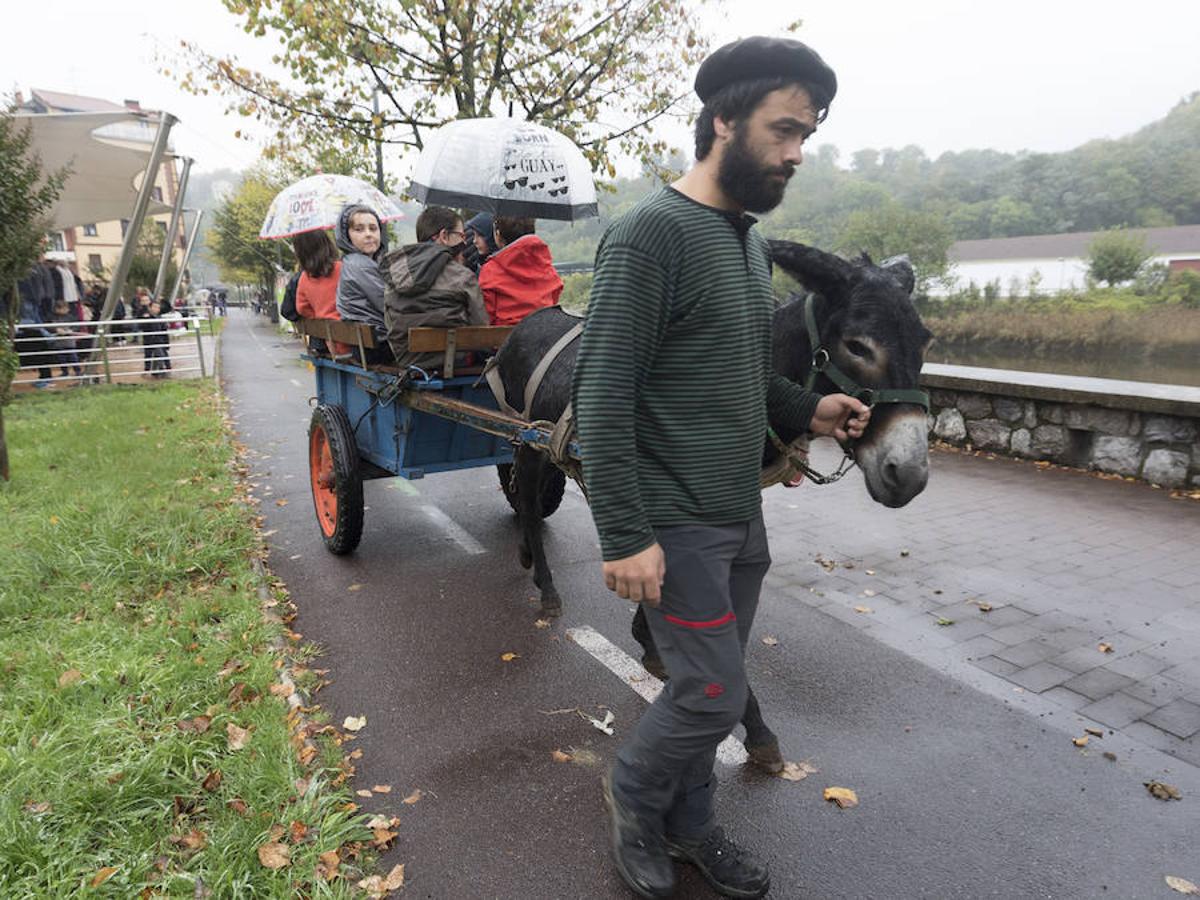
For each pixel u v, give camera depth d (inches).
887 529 218.2
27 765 107.8
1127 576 180.9
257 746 114.0
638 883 87.5
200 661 138.6
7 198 251.8
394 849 100.8
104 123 487.2
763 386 75.2
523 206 218.1
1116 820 104.7
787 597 175.5
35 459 292.5
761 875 90.6
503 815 107.3
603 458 65.4
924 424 90.5
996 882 94.6
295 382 573.0
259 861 93.4
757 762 116.3
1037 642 152.0
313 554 208.1
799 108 63.5
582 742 124.3
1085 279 2348.7
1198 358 1724.9
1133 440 255.1
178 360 713.6
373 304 183.9
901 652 150.1
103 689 128.4
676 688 76.2
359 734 126.5
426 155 227.0
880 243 2445.9
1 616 158.9
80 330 588.1
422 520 236.8
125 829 97.7
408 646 156.3
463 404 149.0
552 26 374.0
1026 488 252.2
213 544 193.8
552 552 207.5
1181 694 133.3
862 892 93.4
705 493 71.7
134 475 265.4
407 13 363.6
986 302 2240.4
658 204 67.3
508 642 157.8
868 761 118.1
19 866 90.9
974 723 127.0
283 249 1283.2
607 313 65.2
